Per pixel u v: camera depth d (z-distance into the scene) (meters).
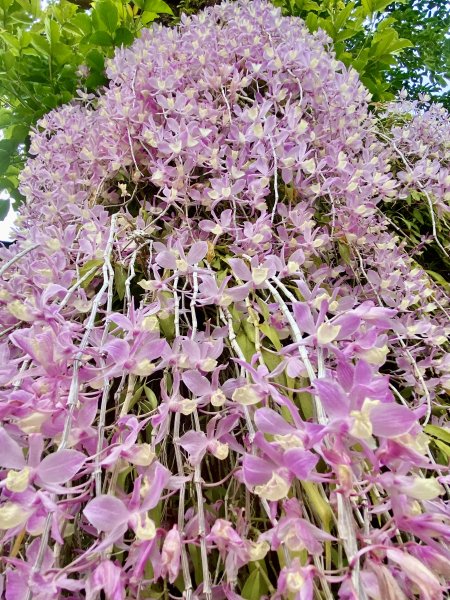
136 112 0.84
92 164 0.88
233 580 0.35
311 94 0.93
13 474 0.33
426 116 1.18
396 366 0.76
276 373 0.42
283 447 0.33
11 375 0.46
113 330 0.53
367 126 1.06
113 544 0.36
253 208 0.73
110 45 1.26
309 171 0.76
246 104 0.89
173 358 0.47
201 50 0.93
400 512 0.32
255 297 0.58
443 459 0.56
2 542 0.36
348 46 1.80
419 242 1.02
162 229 0.80
